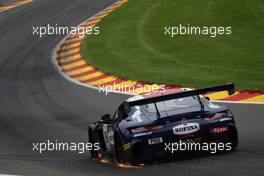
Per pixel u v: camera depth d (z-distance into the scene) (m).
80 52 109.19
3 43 125.19
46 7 149.00
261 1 123.88
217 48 98.75
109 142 44.00
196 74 83.19
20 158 48.16
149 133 38.19
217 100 67.75
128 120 40.12
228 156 38.66
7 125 67.50
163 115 39.28
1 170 40.72
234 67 84.94
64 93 82.31
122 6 139.38
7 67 106.50
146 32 114.69
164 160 39.16
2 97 84.81
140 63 94.75
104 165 41.38
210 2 126.88
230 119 39.25
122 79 86.19
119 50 105.69
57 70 99.69
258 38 102.69
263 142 44.81
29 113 72.88
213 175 33.31
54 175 37.44
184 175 34.03
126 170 37.41
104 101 74.44
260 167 34.72
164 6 130.25
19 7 152.25
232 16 116.44
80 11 142.12
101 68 95.31
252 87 71.25
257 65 84.56
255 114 58.44
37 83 91.88
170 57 96.50
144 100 37.69
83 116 67.69
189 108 39.88
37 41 123.06
